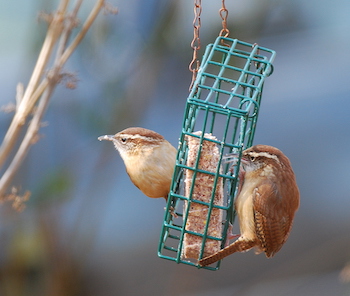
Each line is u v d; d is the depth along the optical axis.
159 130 15.11
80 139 13.02
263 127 16.59
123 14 12.64
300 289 14.91
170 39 12.82
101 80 12.72
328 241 15.42
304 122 16.55
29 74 12.58
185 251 8.80
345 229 15.45
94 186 13.36
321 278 15.05
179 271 15.14
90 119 12.66
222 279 15.37
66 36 9.13
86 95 12.78
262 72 9.11
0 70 15.05
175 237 9.16
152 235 15.56
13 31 15.38
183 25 12.84
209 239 8.77
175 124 15.16
